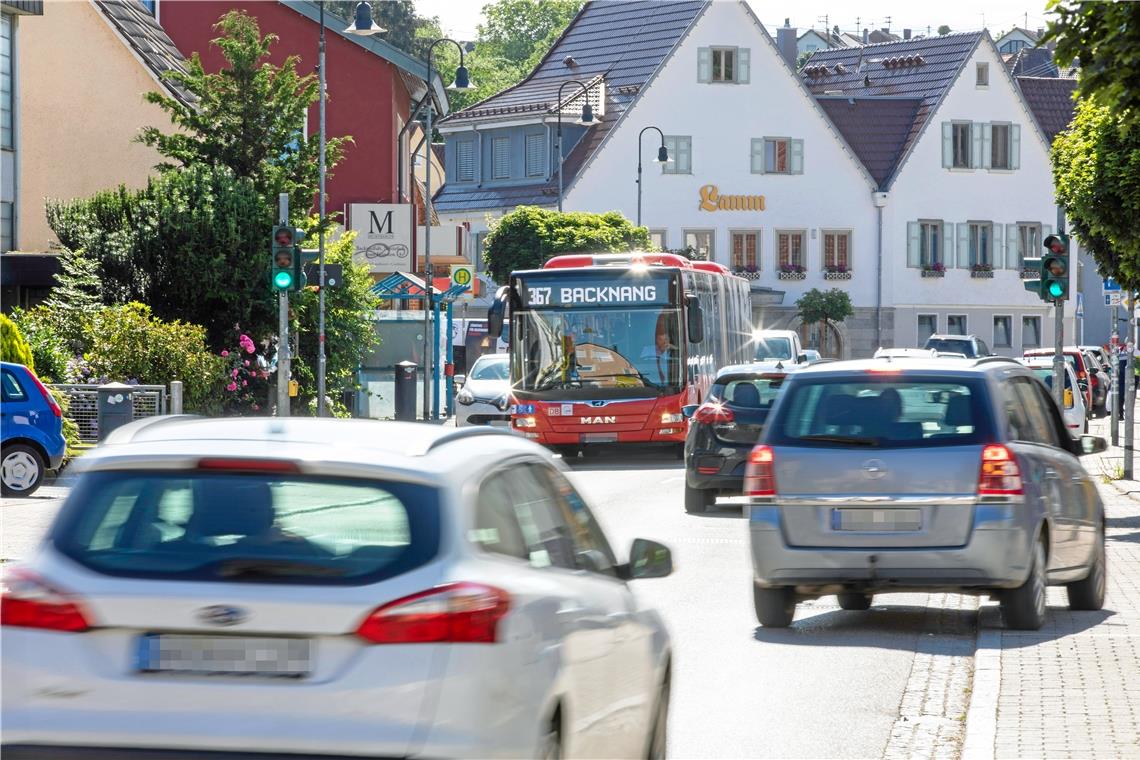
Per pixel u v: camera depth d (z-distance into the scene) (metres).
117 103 91.88
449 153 173.50
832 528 24.55
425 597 11.18
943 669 22.58
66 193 91.12
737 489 43.94
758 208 168.88
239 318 75.69
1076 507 26.64
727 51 167.62
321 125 78.81
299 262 59.06
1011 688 20.30
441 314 100.94
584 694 12.65
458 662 11.05
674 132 166.00
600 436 62.78
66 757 11.27
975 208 177.12
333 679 11.10
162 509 11.77
